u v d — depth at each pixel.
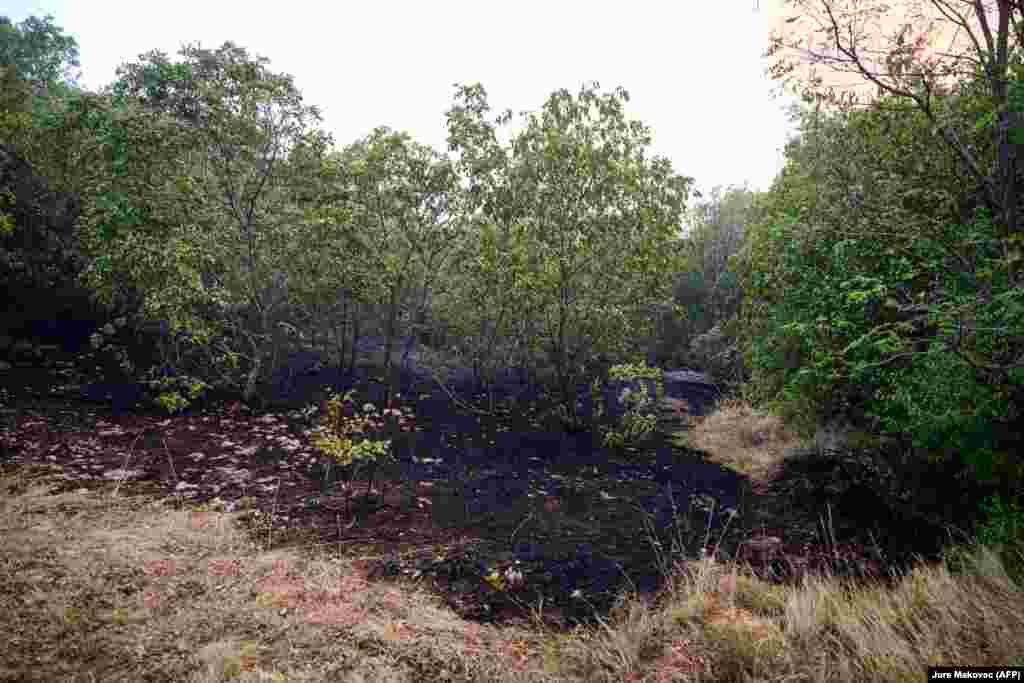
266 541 3.90
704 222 17.06
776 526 4.93
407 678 2.61
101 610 2.88
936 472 4.85
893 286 4.59
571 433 8.07
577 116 7.23
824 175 6.47
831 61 4.96
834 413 7.06
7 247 8.18
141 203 6.70
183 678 2.46
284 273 8.14
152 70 6.79
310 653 2.70
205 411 6.97
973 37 4.61
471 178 7.47
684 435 8.82
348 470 5.50
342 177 7.66
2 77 7.96
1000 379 3.74
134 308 8.19
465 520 4.58
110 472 4.82
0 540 3.41
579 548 4.17
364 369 10.01
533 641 3.01
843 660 2.58
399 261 8.36
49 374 7.30
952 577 3.34
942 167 5.41
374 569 3.62
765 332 7.53
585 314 7.97
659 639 2.94
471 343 10.36
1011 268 3.89
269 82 6.84
